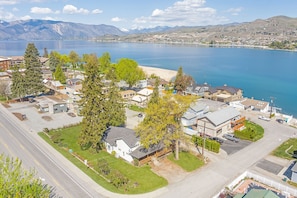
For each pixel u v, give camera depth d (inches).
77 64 5526.6
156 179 1250.0
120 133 1603.1
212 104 2588.6
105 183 1195.3
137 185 1187.9
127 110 2527.1
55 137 1678.2
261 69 6171.3
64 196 1079.6
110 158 1477.6
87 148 1604.3
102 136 1600.6
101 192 1122.0
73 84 3587.6
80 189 1138.0
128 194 1116.5
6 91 2770.7
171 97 1469.0
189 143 1619.1
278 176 1328.7
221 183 1238.3
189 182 1237.1
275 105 3193.9
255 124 2193.7
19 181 666.2
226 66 6692.9
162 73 5226.4
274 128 2110.0
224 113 2053.4
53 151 1537.9
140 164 1389.0
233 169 1389.0
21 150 1534.2
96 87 1515.7
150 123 1379.2
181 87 3243.1
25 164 1348.4
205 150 1631.4
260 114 2503.7
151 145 1466.5
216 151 1593.3
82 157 1475.1
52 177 1228.5
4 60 4517.7
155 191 1149.1
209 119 1886.1
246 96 3614.7
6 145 1600.6
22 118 2146.9
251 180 1279.5
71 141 1715.1
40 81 2812.5
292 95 3673.7
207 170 1368.1
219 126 1899.6
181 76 3289.9
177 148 1453.0
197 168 1386.6
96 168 1332.4
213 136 1871.3
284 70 5999.0
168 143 1390.3
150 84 3801.7
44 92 3036.4
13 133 1824.6
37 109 2465.6
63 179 1215.6
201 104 2335.1
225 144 1752.0
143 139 1387.8
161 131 1382.9
